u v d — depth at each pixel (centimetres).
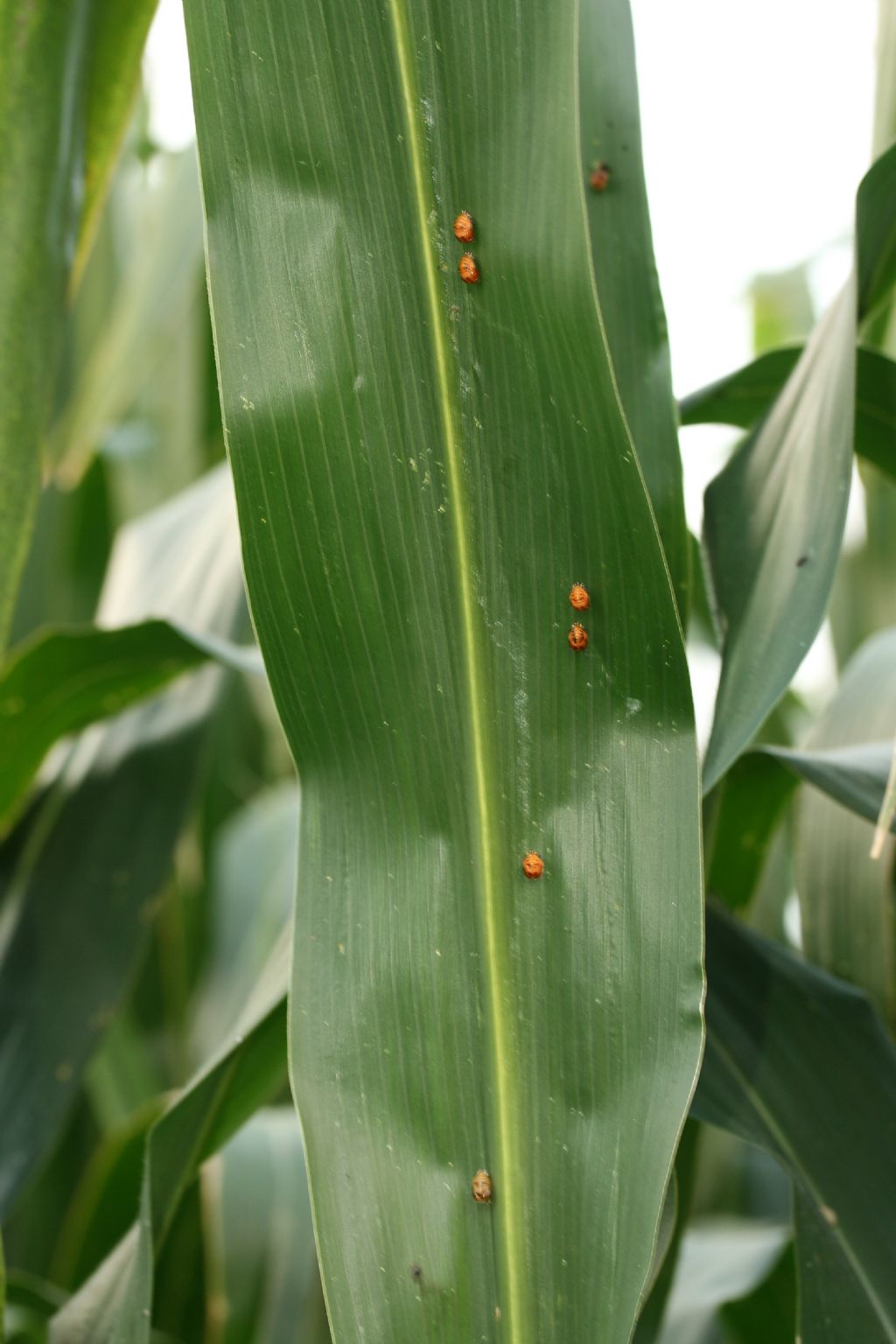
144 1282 62
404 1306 57
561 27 59
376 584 60
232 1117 69
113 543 139
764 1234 101
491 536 60
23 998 80
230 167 59
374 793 60
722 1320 95
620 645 59
